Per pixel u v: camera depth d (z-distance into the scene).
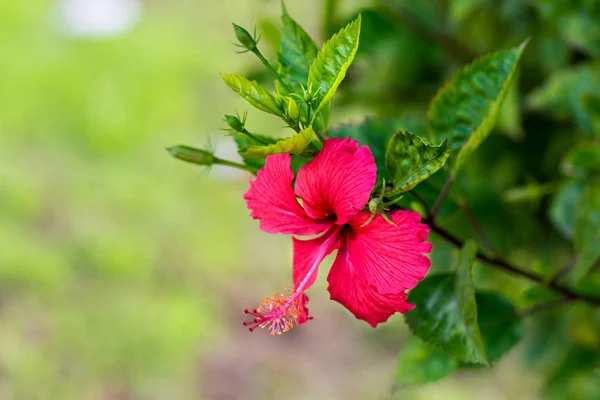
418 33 1.16
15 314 1.93
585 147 0.99
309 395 1.88
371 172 0.80
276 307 0.83
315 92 0.81
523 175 1.17
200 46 2.93
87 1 3.15
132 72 2.81
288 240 2.26
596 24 1.03
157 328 1.95
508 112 1.04
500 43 1.17
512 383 1.81
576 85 1.05
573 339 1.07
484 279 1.16
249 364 1.94
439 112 0.89
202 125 2.59
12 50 2.90
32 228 2.17
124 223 2.25
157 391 1.82
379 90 1.18
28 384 1.78
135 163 2.48
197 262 2.17
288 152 0.80
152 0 3.22
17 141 2.51
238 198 2.36
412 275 0.80
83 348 1.88
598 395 1.17
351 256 0.82
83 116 2.61
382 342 2.04
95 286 2.05
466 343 0.84
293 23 0.85
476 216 1.14
